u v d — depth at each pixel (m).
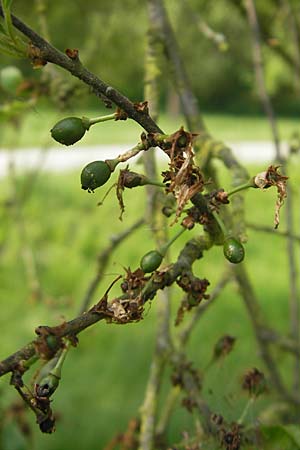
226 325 7.10
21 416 3.31
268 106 3.51
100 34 4.86
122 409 6.20
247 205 10.72
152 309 7.76
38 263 9.02
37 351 1.38
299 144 3.48
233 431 1.95
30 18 4.40
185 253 1.58
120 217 1.46
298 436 2.05
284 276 9.02
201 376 2.26
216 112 27.38
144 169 2.40
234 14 5.22
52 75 3.00
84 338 6.88
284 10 4.40
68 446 5.66
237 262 1.55
